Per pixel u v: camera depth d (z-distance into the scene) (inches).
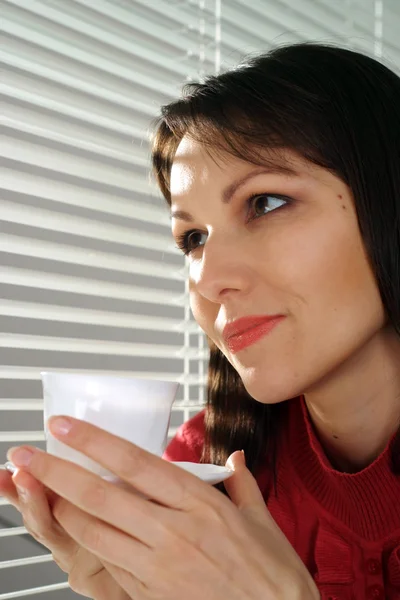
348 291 32.9
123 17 60.1
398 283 33.7
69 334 56.6
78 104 56.1
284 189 32.9
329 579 36.3
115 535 23.7
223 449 43.0
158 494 23.0
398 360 36.5
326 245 32.4
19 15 53.2
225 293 33.0
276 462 41.4
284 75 34.3
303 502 39.4
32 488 24.5
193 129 35.0
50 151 53.9
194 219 35.5
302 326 32.2
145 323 59.9
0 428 51.7
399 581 35.5
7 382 52.4
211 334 37.9
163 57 63.0
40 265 55.0
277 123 33.1
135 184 60.1
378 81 36.3
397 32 83.0
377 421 37.3
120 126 59.0
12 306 51.1
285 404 41.8
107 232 57.8
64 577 54.1
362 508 36.8
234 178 33.6
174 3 63.7
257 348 32.5
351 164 33.4
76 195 55.7
